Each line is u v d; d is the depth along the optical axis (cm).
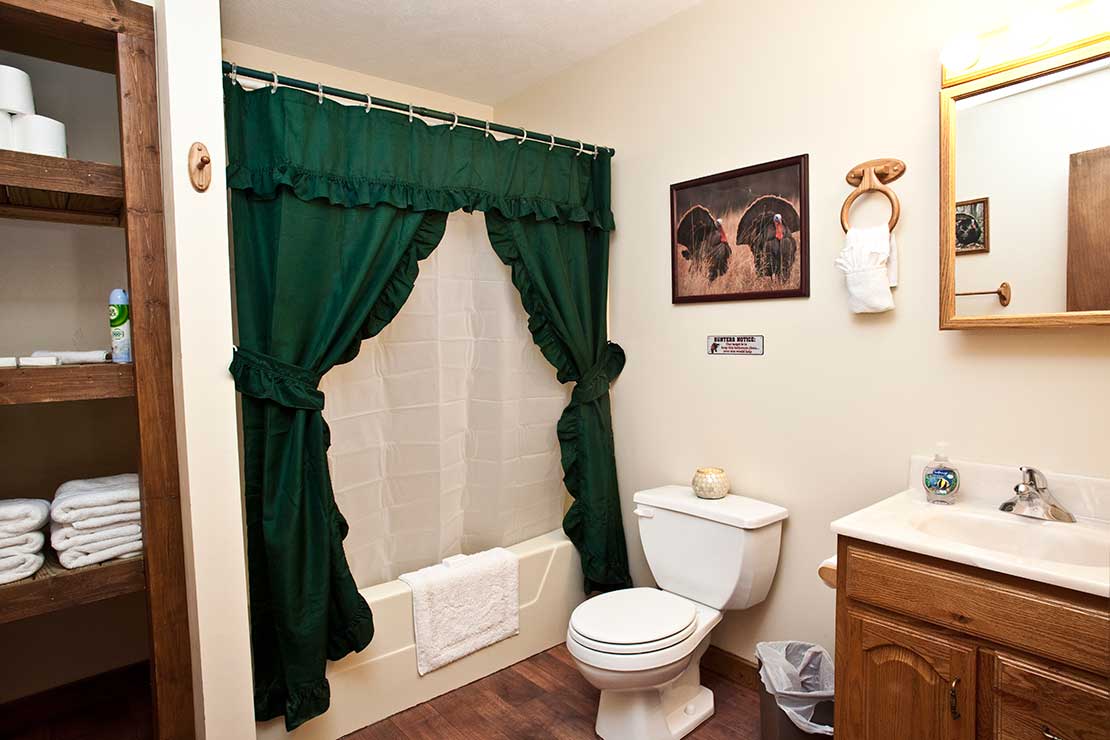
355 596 195
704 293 233
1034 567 119
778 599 216
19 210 184
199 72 164
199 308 165
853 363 194
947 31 170
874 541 142
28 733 208
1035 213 154
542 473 267
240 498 172
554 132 290
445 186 215
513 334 253
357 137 196
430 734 203
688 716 203
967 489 170
